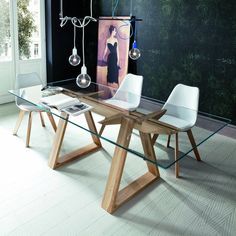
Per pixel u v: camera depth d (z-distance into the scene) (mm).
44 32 4961
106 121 2498
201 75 3930
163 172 2877
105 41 4902
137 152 2113
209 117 2898
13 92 3123
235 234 2088
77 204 2336
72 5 5062
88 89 3443
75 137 3557
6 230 2025
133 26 4527
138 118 2615
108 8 4840
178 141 2402
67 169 2840
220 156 3264
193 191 2584
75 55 2561
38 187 2527
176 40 4070
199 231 2104
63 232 2035
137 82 3537
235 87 3637
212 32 3686
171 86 4293
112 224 2137
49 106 2730
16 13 4473
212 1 3598
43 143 3352
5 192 2430
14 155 3037
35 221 2127
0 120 3963
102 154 3170
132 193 2447
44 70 5168
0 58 4504
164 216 2244
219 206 2395
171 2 3992
